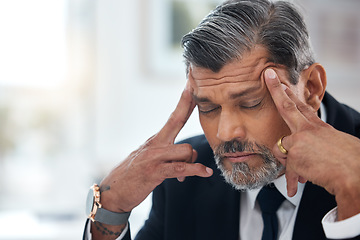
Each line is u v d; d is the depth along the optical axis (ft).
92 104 8.20
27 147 8.10
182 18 8.20
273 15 3.16
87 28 8.13
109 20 7.98
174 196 4.13
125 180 3.74
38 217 7.63
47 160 8.17
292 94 3.16
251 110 3.15
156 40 8.09
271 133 3.20
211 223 3.95
